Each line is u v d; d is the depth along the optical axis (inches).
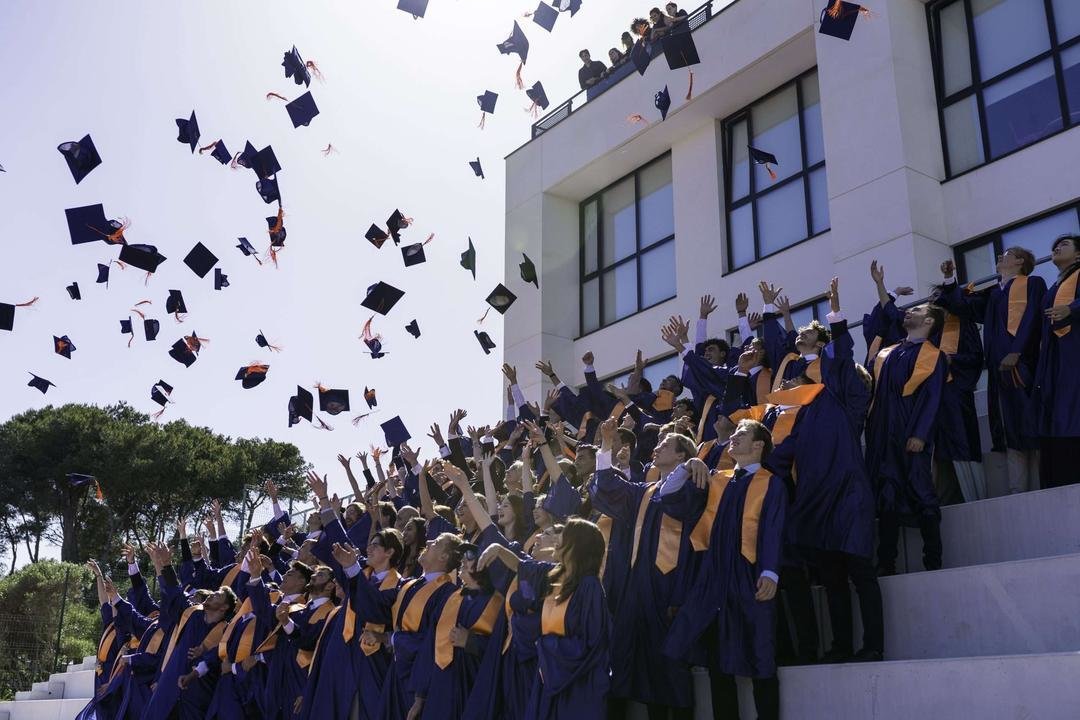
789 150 556.1
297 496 1417.3
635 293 647.1
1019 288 281.1
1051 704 164.7
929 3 489.4
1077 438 255.0
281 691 329.4
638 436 337.4
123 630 423.8
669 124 610.2
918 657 217.3
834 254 469.4
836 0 369.4
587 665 204.1
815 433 230.7
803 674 201.6
